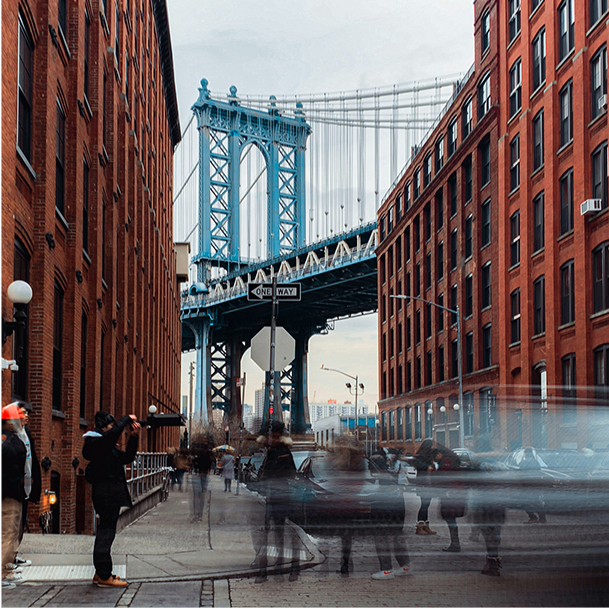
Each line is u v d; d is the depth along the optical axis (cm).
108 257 2155
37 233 1322
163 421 3312
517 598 605
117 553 931
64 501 1534
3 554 711
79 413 1664
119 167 2495
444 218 4619
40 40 1365
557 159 3127
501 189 3691
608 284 2669
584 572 618
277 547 806
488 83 4034
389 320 6000
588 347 2759
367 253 7369
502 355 3572
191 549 948
